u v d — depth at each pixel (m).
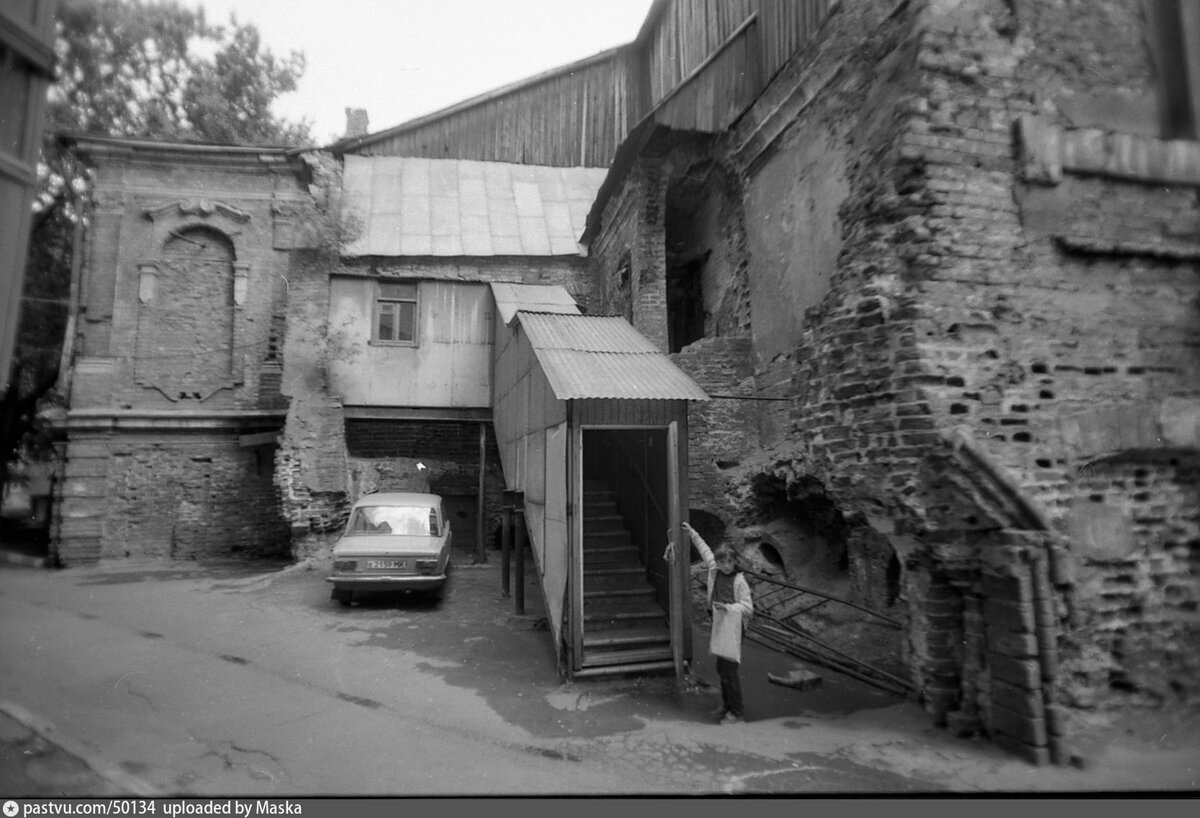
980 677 4.89
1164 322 5.47
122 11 12.47
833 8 6.98
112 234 15.23
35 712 5.25
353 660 6.65
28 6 2.89
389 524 9.68
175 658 6.73
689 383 6.50
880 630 6.71
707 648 7.10
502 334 11.55
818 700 5.62
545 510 7.04
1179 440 5.22
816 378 6.50
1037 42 5.53
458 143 18.47
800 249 7.73
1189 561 5.17
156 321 15.35
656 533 7.46
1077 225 5.42
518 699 5.61
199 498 14.84
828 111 7.09
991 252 5.28
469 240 16.23
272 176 16.02
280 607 9.05
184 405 15.23
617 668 6.09
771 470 8.13
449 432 14.44
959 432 4.94
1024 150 5.33
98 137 14.75
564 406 6.20
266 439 14.55
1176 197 5.58
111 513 14.38
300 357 13.10
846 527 7.55
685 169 11.19
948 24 5.36
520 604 8.51
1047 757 4.40
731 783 4.14
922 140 5.28
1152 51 5.71
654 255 11.20
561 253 16.19
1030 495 4.85
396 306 13.70
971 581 5.02
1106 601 4.93
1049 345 5.27
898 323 5.27
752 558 8.58
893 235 5.42
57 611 8.96
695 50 13.07
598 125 18.64
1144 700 4.81
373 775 4.24
